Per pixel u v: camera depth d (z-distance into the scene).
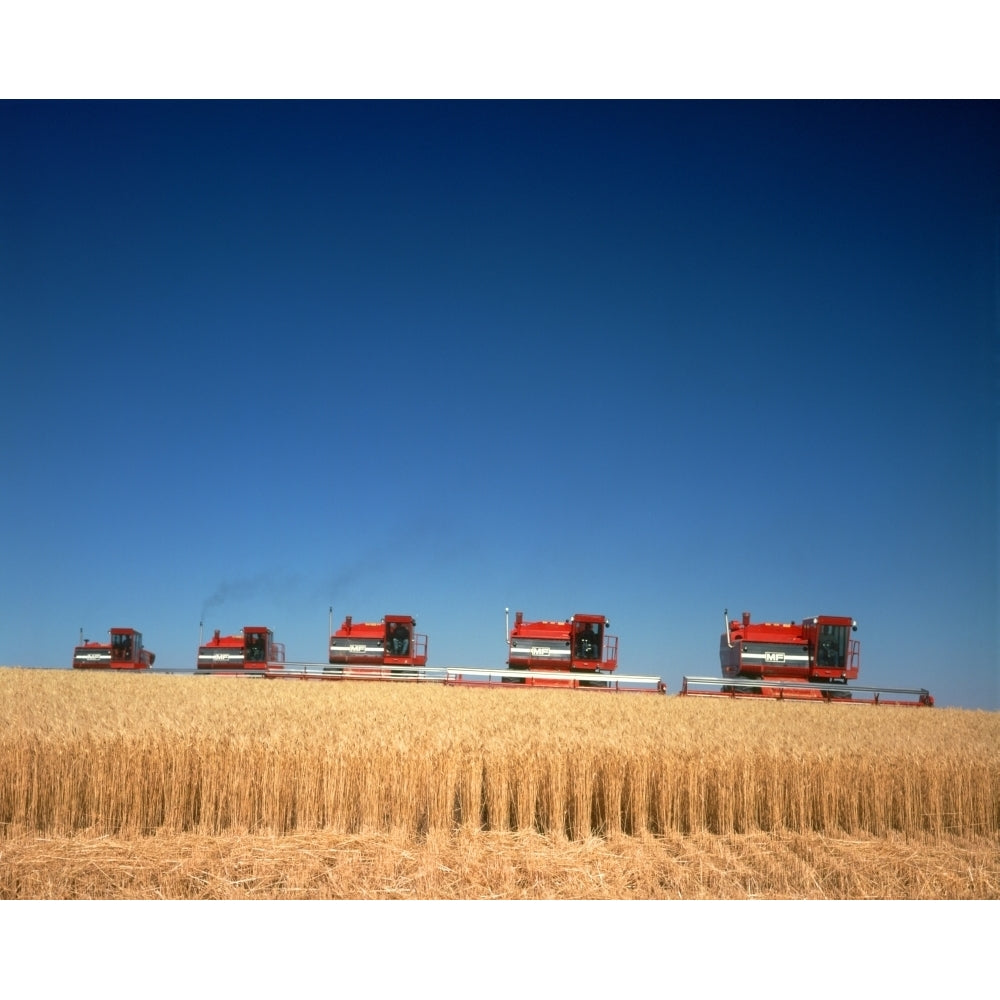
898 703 28.30
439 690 23.70
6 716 12.97
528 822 10.80
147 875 9.09
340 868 9.23
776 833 11.09
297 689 21.66
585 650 30.84
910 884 9.53
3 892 8.77
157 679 25.17
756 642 30.28
